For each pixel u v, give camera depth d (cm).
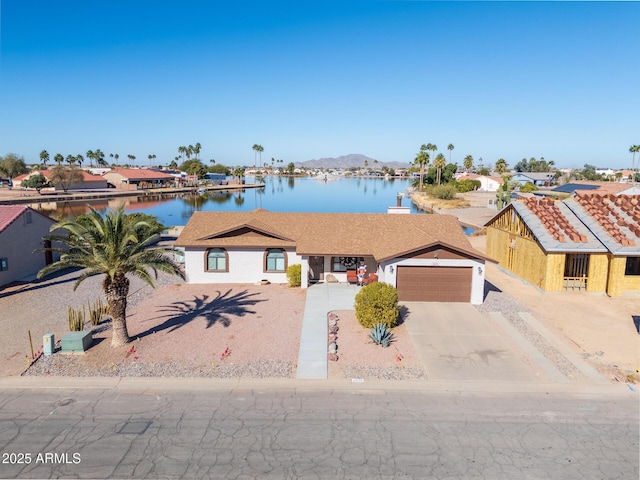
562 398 1411
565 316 2233
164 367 1603
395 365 1636
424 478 1032
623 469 1068
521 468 1069
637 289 2594
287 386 1474
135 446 1142
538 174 13988
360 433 1206
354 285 2759
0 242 2695
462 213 7606
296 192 15562
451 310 2291
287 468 1062
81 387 1459
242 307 2309
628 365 1664
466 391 1452
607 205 3036
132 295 2542
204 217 3103
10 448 1130
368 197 13138
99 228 1733
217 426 1235
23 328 2005
